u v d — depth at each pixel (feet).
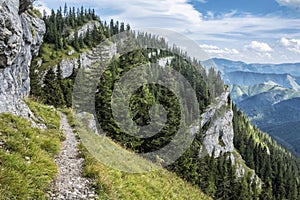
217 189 203.82
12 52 54.65
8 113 51.11
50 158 42.27
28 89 96.43
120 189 41.65
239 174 372.58
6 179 28.63
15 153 35.45
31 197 29.01
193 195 82.38
